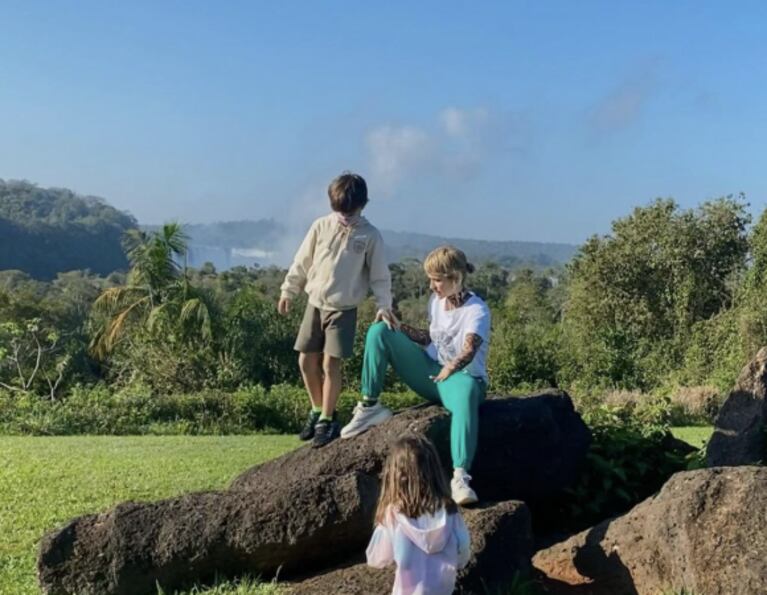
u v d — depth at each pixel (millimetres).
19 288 36719
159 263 23625
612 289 35125
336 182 5418
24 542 6586
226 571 4969
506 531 4777
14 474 9539
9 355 22172
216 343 22906
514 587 4582
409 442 3941
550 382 27359
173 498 5152
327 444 5594
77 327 30156
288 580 5000
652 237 35125
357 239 5441
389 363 5562
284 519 4852
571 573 5020
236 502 4992
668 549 4516
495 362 27156
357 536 4926
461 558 3936
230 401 18734
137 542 4906
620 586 4762
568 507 6094
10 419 17250
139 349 22391
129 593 4891
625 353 28219
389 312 5402
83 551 4926
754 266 29531
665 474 6434
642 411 9672
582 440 6016
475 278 67875
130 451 12188
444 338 5266
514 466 5594
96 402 18203
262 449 12789
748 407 6027
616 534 4898
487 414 5613
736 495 4363
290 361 23469
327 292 5465
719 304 34344
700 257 34406
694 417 20375
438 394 5477
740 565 4133
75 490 8688
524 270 68812
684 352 30141
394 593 3854
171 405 18547
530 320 41812
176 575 4902
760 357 6176
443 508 3879
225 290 31797
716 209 34844
